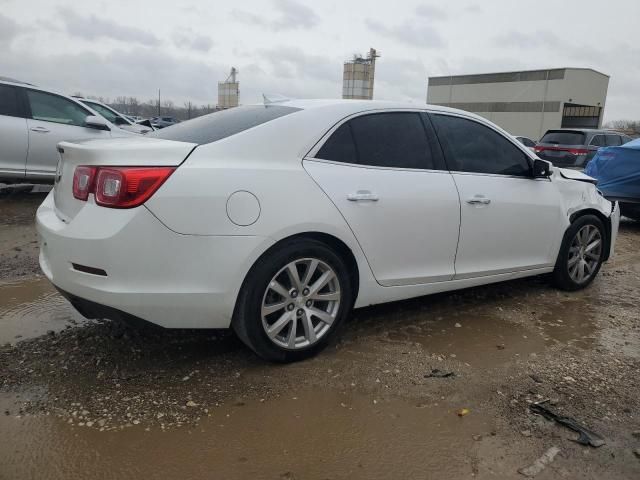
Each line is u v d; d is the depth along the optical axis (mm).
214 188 2770
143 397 2783
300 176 3066
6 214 7141
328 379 3035
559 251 4652
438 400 2863
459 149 3920
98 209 2688
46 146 7609
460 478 2270
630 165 7980
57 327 3633
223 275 2809
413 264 3607
